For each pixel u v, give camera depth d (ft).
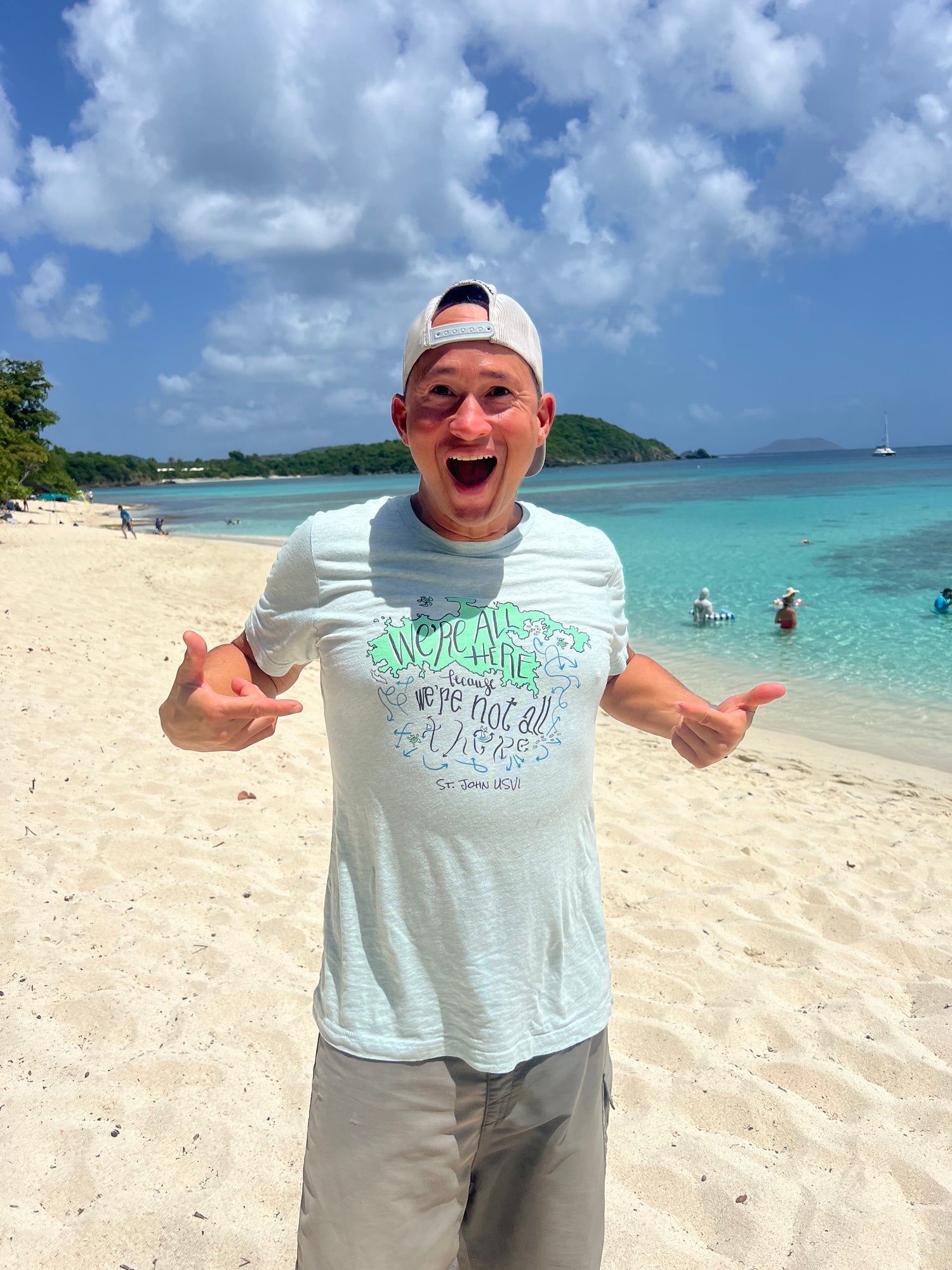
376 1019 4.78
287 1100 9.06
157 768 18.89
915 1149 8.60
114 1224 7.41
